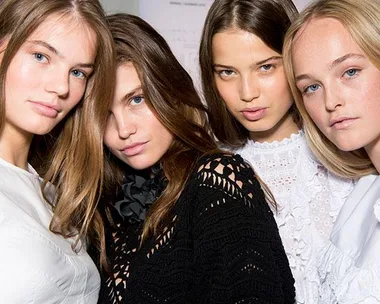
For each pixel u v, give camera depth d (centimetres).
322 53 128
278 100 150
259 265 129
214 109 159
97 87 139
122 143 142
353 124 127
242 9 146
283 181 157
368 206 136
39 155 153
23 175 139
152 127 142
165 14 238
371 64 126
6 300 121
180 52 239
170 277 135
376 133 129
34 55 129
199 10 240
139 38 141
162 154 145
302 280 151
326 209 153
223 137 164
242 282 128
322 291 139
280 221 154
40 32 128
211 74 155
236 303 128
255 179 140
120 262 145
